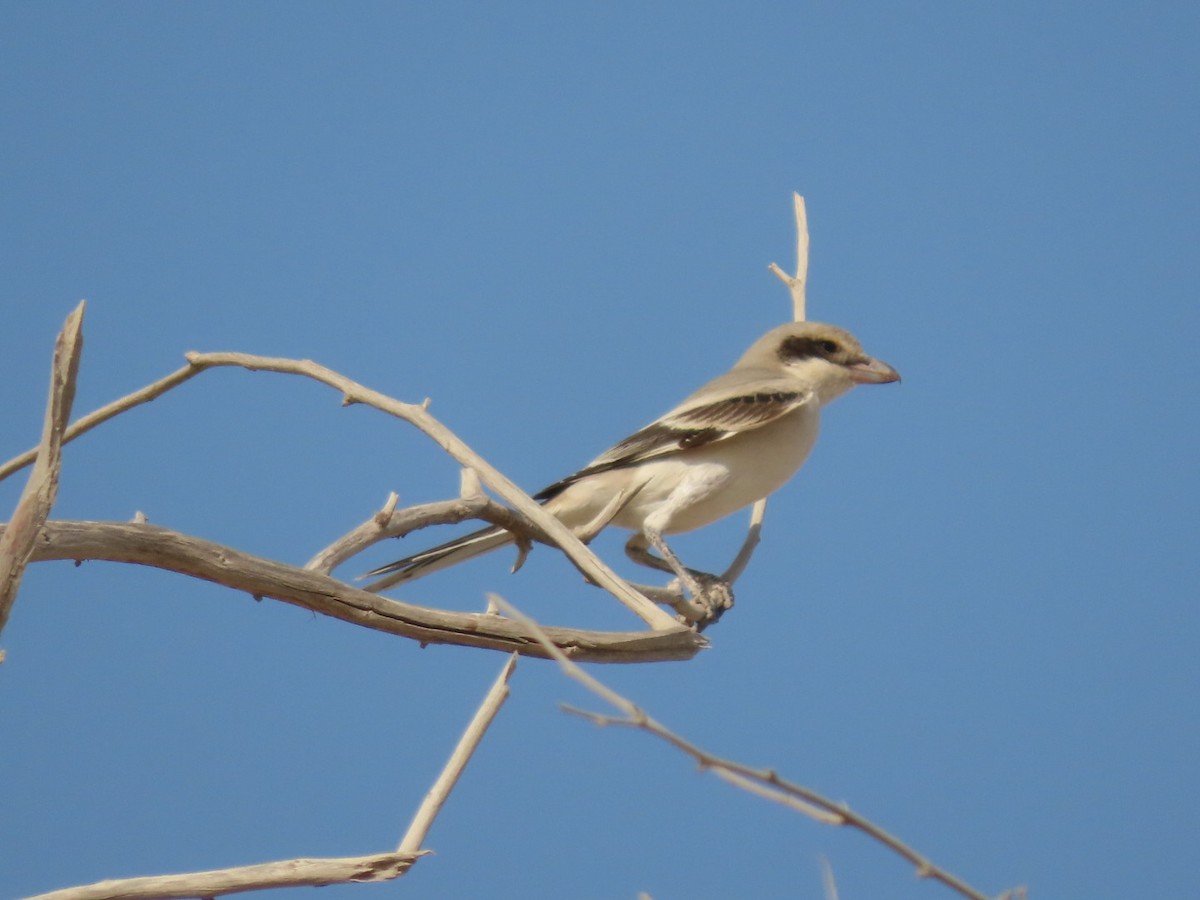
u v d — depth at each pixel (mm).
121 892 7480
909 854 5391
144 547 8523
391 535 11406
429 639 9531
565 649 9836
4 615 7121
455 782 8188
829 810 5375
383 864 7828
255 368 11875
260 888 7680
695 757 5387
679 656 10430
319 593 9133
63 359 7094
